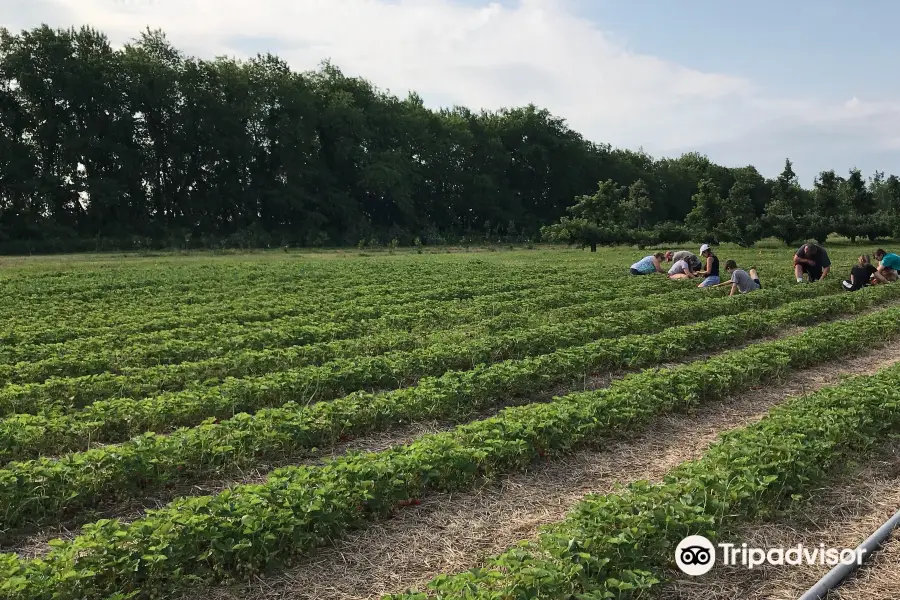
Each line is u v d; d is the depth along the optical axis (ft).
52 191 216.74
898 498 24.48
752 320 54.24
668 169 386.32
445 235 292.40
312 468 23.52
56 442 29.25
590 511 19.95
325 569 20.29
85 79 226.99
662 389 34.55
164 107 246.06
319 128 285.84
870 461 27.50
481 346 45.16
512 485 26.16
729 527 21.63
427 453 25.11
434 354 42.70
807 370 43.62
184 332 53.31
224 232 256.52
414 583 19.61
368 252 199.31
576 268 114.93
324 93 291.99
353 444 30.76
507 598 17.07
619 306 66.90
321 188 279.28
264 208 270.26
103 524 19.38
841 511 23.44
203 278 98.22
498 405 37.06
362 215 288.30
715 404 36.35
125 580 18.51
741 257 148.36
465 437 27.58
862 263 78.23
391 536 22.21
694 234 198.29
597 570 18.07
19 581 16.55
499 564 17.74
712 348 50.19
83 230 224.94
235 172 263.29
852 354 47.88
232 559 19.84
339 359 41.63
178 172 256.32
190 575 18.94
